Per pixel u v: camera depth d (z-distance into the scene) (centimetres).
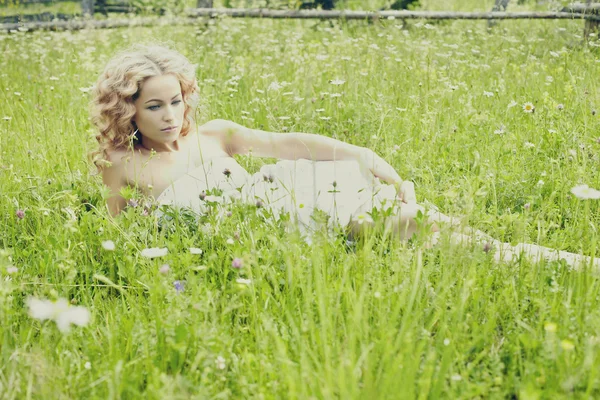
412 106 473
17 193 331
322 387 181
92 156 332
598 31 727
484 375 194
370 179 326
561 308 222
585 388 184
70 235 284
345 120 462
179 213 304
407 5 947
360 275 238
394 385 170
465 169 372
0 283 225
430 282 246
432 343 217
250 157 347
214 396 184
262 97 496
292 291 230
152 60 311
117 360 201
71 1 1083
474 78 555
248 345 220
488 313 228
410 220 287
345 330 203
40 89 552
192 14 808
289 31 749
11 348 215
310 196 310
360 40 686
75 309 179
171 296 223
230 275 261
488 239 269
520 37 754
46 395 188
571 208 326
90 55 645
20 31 773
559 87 519
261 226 283
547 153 398
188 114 333
